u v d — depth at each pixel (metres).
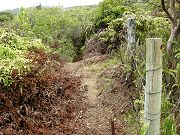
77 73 4.87
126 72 3.72
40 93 3.20
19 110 2.82
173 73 2.74
